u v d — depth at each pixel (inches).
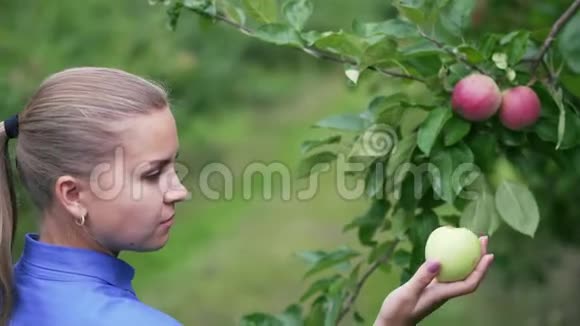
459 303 241.1
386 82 143.0
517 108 92.0
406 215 97.9
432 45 95.5
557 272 222.4
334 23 598.5
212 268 313.0
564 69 98.7
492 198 94.4
